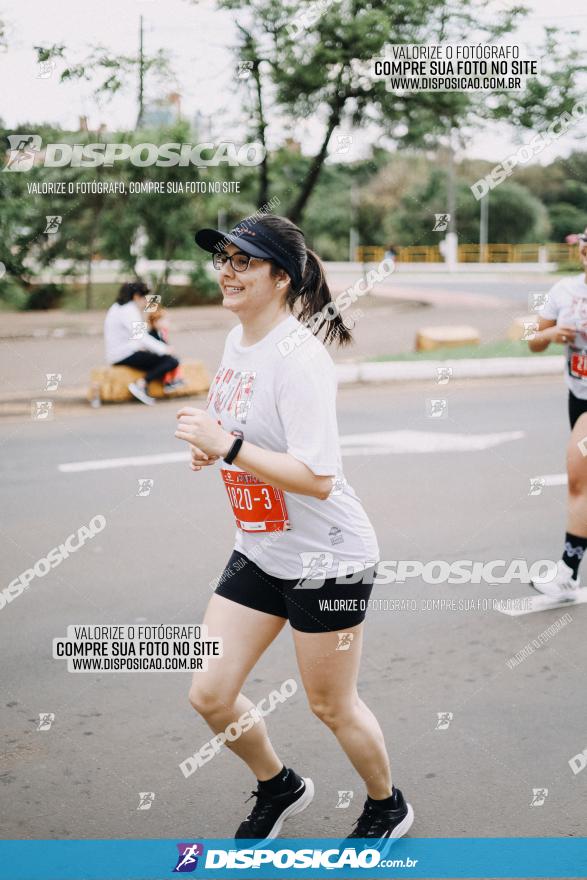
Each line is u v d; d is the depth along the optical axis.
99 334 11.74
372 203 16.92
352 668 2.12
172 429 7.23
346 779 2.60
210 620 2.18
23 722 2.92
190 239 12.82
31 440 6.92
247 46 8.00
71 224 11.74
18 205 9.09
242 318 2.07
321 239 18.59
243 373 2.05
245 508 2.08
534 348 3.85
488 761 2.66
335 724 2.17
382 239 17.73
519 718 2.91
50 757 2.72
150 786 2.58
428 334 11.20
